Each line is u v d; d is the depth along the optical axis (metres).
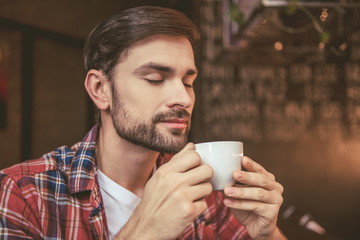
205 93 3.29
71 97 3.17
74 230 0.98
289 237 1.56
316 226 1.76
